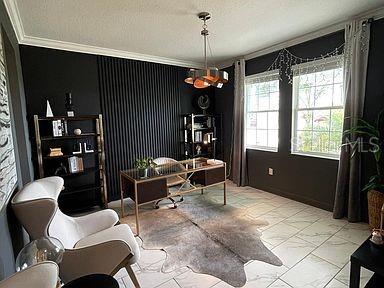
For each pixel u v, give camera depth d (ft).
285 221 9.92
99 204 12.10
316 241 8.29
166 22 8.95
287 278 6.48
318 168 11.22
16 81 8.23
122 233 6.33
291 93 12.10
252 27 9.75
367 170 9.39
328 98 10.85
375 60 8.95
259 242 8.34
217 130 16.80
